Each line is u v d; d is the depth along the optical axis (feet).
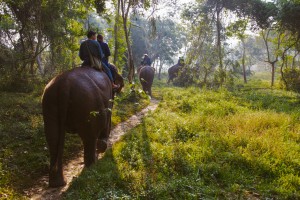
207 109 40.86
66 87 18.21
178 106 45.60
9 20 57.67
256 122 31.63
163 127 31.73
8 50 54.29
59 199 17.28
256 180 19.44
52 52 61.62
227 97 53.78
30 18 55.88
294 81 80.53
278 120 32.81
